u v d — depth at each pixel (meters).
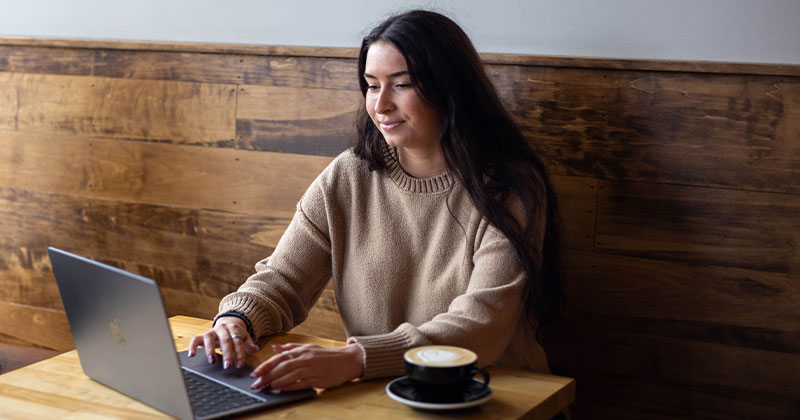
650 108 1.73
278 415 1.11
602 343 1.85
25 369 1.29
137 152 2.26
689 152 1.71
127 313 1.08
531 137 1.84
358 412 1.12
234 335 1.36
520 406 1.16
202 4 2.15
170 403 1.08
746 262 1.70
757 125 1.65
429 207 1.56
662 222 1.75
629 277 1.80
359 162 1.64
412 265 1.57
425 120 1.51
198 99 2.17
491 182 1.52
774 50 1.64
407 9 1.93
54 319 2.44
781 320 1.68
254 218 2.14
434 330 1.33
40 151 2.39
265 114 2.09
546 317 1.61
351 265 1.62
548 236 1.63
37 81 2.36
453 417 1.11
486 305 1.39
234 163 2.14
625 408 1.85
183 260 2.25
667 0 1.71
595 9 1.77
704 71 1.66
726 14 1.67
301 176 2.06
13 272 2.48
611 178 1.78
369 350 1.25
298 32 2.05
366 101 1.54
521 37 1.84
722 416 1.76
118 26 2.26
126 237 2.32
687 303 1.76
